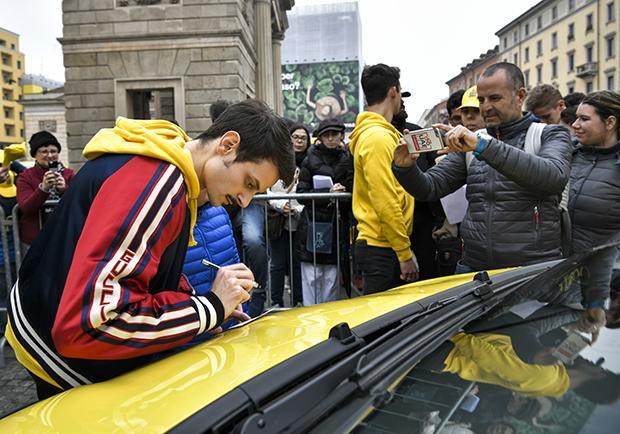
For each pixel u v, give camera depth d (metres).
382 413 0.93
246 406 0.96
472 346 1.18
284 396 0.95
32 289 1.26
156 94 17.45
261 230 4.17
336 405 0.94
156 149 1.27
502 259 2.54
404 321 1.33
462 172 2.95
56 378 1.27
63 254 1.21
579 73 54.09
